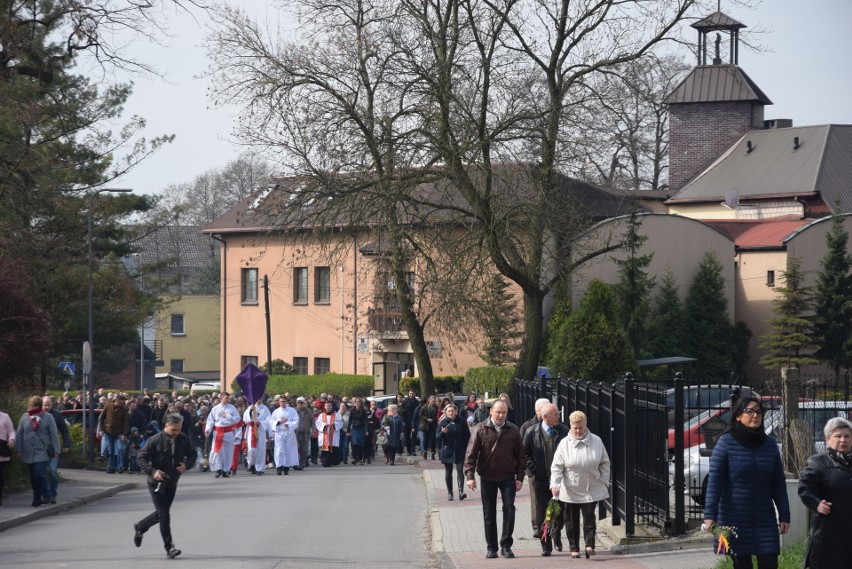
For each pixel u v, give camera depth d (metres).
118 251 47.31
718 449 9.24
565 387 19.08
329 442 33.50
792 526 12.92
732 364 51.00
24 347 23.98
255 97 32.75
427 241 34.22
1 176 30.98
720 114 68.31
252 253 61.16
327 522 18.25
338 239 34.59
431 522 18.11
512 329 47.41
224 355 62.38
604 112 33.12
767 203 62.75
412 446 37.06
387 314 47.62
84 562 13.87
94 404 38.00
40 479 20.30
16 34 26.30
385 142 32.28
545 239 34.16
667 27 33.16
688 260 52.38
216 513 19.70
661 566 12.20
